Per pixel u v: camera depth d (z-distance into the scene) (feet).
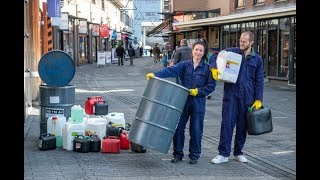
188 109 24.80
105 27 156.87
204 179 22.06
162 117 23.48
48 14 55.67
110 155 26.53
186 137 32.42
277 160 26.30
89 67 132.98
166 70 24.88
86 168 23.57
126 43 248.11
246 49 24.89
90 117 31.14
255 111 24.66
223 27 105.40
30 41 44.21
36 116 39.50
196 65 24.76
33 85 44.83
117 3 213.25
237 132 25.57
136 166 24.21
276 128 36.35
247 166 24.73
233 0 104.53
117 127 28.50
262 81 24.95
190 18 121.80
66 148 27.37
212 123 38.73
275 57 82.33
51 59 29.01
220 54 24.52
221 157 25.34
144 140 23.48
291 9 70.90
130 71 114.32
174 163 25.00
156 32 163.02
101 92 62.18
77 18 129.18
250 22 91.20
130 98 55.11
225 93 25.21
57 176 22.02
